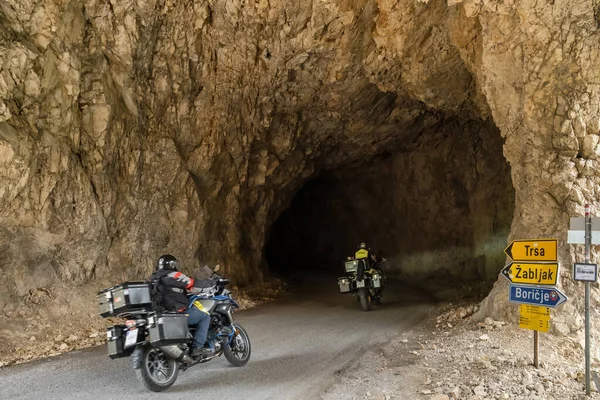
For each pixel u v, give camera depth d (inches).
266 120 585.3
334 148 762.2
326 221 1077.8
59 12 346.6
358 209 995.3
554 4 321.4
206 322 244.4
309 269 1005.8
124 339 223.0
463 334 312.3
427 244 810.2
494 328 311.7
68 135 372.5
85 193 382.6
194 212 510.9
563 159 330.6
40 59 340.5
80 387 230.4
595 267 213.5
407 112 657.0
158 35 439.8
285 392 221.5
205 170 534.6
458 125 720.3
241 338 273.3
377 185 920.9
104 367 264.8
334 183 989.8
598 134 327.9
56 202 363.6
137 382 237.1
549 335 292.7
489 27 354.6
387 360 275.3
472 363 250.7
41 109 346.9
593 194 320.8
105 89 400.2
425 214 808.3
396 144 776.9
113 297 223.5
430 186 788.6
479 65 395.2
